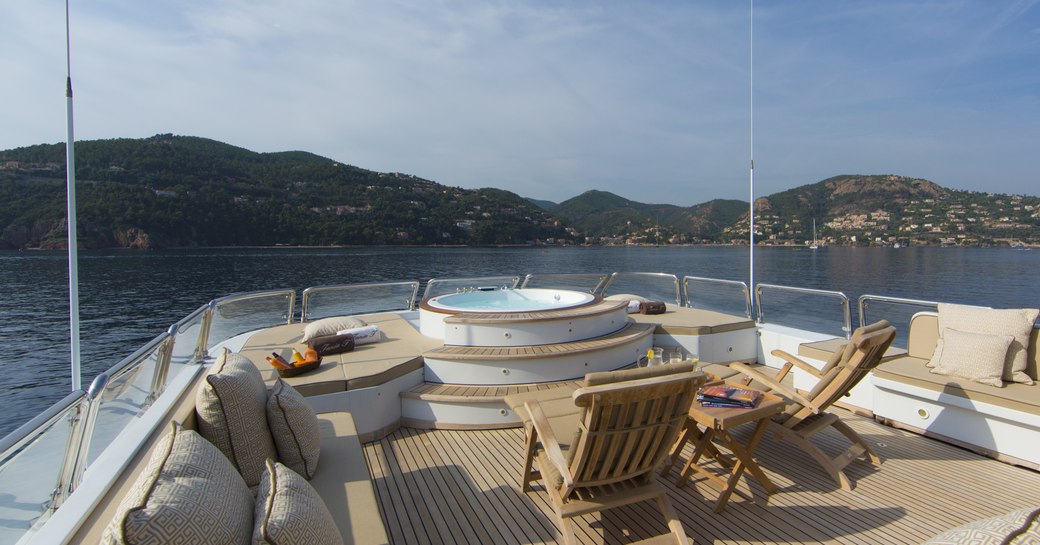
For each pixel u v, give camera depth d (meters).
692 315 6.30
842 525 2.71
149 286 33.22
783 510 2.87
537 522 2.75
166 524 1.10
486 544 2.56
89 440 2.19
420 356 4.38
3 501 1.65
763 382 3.35
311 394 3.71
